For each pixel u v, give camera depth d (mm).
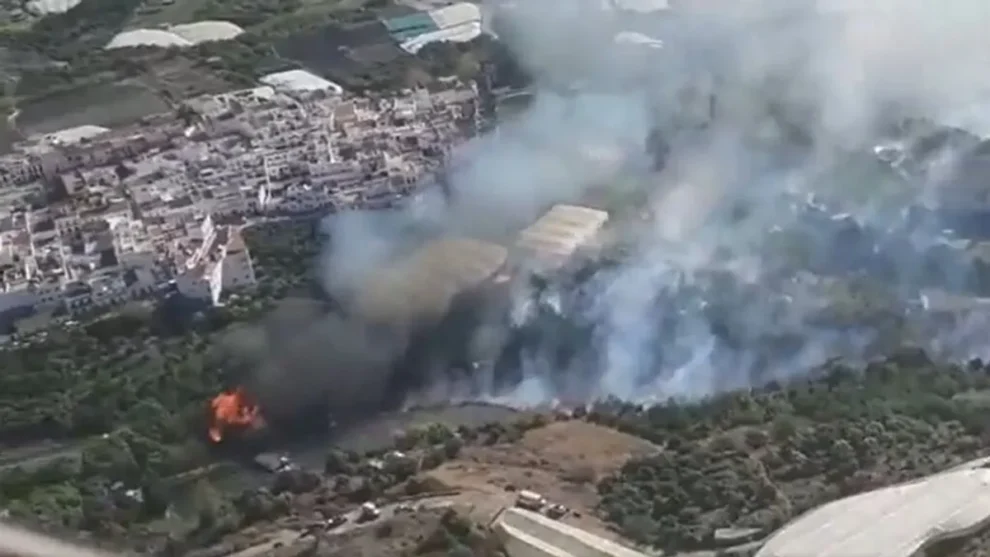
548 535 192625
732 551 187875
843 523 190500
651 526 193625
